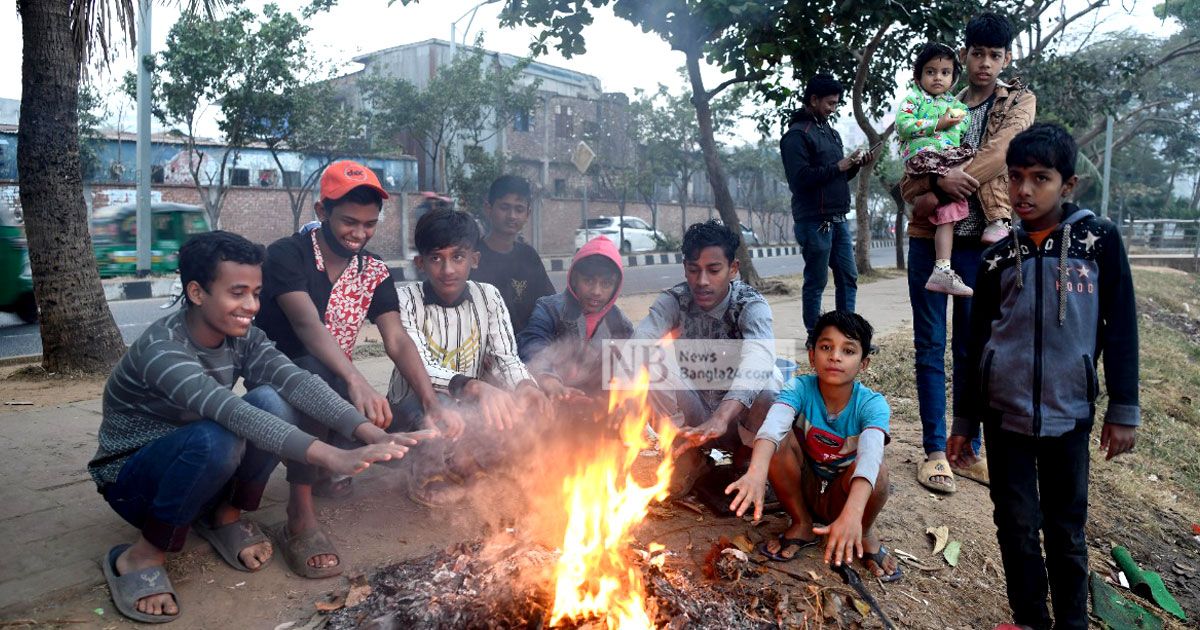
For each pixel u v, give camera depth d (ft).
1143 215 152.97
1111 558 12.94
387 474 12.86
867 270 60.90
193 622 8.43
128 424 9.00
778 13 25.04
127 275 53.06
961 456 10.02
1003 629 9.27
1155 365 28.86
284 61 58.49
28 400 17.72
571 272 13.08
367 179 10.81
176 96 58.18
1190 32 88.22
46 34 19.77
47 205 20.17
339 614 8.48
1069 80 55.42
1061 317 8.84
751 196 130.41
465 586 8.54
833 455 10.12
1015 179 8.95
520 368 12.13
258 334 9.92
